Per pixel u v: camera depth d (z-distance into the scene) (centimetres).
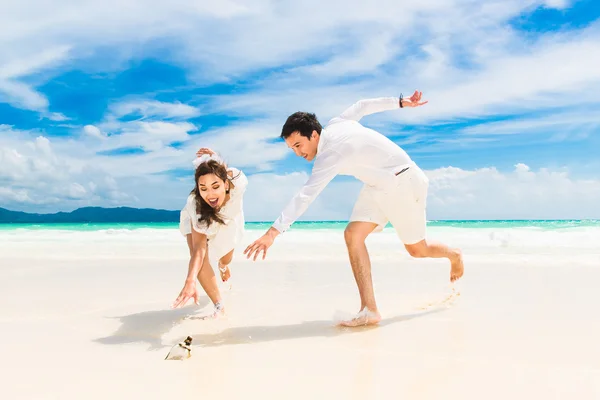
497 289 424
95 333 291
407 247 355
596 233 1051
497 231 1271
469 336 273
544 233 1095
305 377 204
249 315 339
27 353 246
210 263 349
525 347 249
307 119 314
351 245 325
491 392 185
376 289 434
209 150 349
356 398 179
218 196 328
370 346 255
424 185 334
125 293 429
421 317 325
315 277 518
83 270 584
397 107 369
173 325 311
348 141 314
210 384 196
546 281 464
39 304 381
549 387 190
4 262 676
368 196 338
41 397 182
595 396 181
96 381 200
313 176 306
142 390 189
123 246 945
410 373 209
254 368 218
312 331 293
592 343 255
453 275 381
